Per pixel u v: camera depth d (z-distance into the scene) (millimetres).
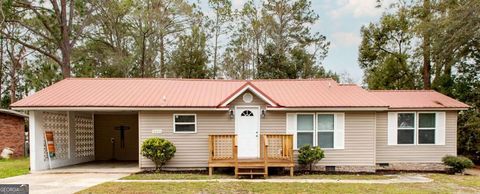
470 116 17906
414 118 15633
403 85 24562
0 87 36156
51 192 9797
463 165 14445
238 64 35500
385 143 15531
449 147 15602
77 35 26938
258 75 29391
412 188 10633
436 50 19297
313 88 16391
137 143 19156
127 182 11312
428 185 11180
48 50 28312
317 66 30906
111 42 31938
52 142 14906
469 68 20750
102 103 13961
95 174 13305
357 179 12406
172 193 9695
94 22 29078
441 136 15594
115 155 19109
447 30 18328
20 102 13953
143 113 14227
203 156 14328
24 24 25938
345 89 16250
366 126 14656
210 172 13164
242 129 14414
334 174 13789
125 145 19156
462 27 17781
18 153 21594
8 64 37188
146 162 14180
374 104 14281
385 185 11102
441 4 20562
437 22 19203
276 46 31047
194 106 13945
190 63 28656
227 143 14000
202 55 29328
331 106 14172
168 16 31781
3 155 20406
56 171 13977
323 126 14641
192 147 14320
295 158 14438
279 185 10961
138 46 31422
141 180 11766
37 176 12828
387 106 14188
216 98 14844
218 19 34969
